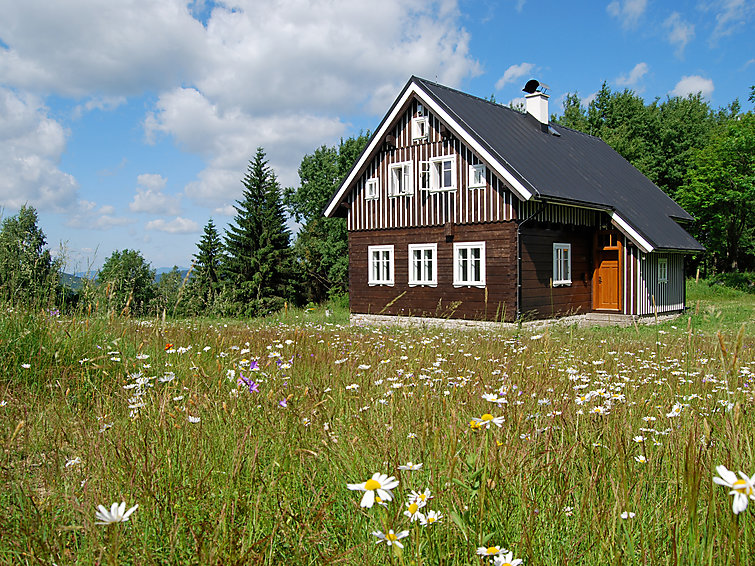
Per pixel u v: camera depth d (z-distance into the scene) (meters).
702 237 41.91
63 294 6.70
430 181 19.92
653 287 21.03
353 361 5.43
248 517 2.21
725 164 38.66
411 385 4.07
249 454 2.66
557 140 24.05
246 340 7.77
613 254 21.06
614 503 2.24
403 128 20.80
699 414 2.98
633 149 43.38
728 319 18.41
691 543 1.89
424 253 20.28
